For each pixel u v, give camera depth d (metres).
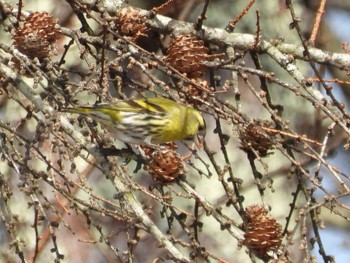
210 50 12.73
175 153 11.05
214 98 11.03
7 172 14.63
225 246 15.99
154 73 15.40
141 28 12.05
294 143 11.55
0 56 10.96
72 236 15.12
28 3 15.16
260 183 11.38
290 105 16.72
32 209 14.61
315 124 16.62
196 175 16.17
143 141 11.86
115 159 10.56
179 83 11.08
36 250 10.87
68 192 10.73
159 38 12.95
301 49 12.39
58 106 10.92
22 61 10.73
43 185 14.77
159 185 11.09
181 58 11.54
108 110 11.42
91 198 10.74
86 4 12.09
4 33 14.65
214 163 11.30
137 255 15.57
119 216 10.39
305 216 10.01
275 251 10.88
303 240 10.09
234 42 12.61
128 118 11.70
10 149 11.88
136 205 10.05
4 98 14.78
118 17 12.05
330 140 17.11
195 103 11.41
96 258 15.22
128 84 11.91
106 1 12.76
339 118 10.51
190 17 16.45
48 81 10.86
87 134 10.84
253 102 16.38
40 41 11.22
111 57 14.65
